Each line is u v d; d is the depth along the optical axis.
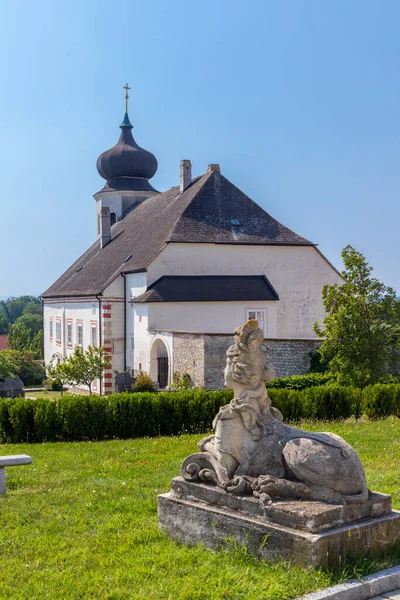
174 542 7.12
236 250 33.00
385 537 6.36
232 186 35.66
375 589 5.77
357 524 6.21
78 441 16.31
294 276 34.06
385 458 11.38
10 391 31.64
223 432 7.01
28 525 8.05
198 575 6.12
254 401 7.06
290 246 33.88
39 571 6.47
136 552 6.84
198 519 6.95
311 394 17.83
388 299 20.77
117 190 47.91
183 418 16.86
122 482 10.09
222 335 25.52
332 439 6.63
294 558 5.98
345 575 5.80
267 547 6.21
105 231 44.34
